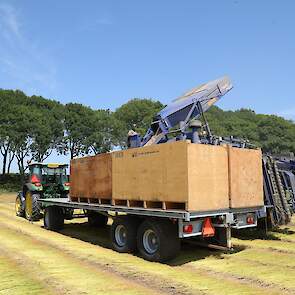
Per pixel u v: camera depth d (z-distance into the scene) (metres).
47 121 34.50
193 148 6.79
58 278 5.98
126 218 8.12
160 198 7.14
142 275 6.19
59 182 14.65
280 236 9.68
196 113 9.95
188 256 7.66
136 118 40.25
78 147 36.91
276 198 9.28
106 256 7.68
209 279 5.93
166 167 7.05
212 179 7.07
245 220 7.82
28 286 5.55
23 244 9.05
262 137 42.00
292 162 10.75
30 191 14.01
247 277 6.00
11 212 17.70
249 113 50.50
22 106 34.91
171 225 7.19
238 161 7.63
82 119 36.44
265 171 9.31
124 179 8.12
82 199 10.05
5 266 6.77
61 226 11.60
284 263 6.88
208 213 6.91
